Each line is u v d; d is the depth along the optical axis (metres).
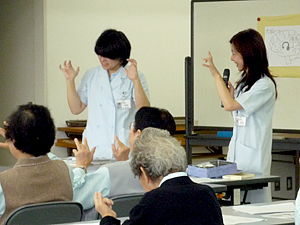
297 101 5.72
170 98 7.85
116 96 4.33
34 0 6.99
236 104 3.78
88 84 4.48
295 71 5.71
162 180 1.95
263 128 3.86
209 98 6.00
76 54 7.19
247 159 3.86
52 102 7.04
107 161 3.94
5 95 7.54
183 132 7.09
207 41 5.99
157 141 2.01
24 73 7.24
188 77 6.01
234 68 5.89
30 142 2.42
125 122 4.36
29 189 2.44
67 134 7.03
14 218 2.32
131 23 7.51
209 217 1.83
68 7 7.09
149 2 7.61
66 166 2.64
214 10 5.95
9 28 7.40
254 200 3.92
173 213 1.80
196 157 7.05
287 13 5.70
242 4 5.84
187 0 7.87
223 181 3.40
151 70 7.69
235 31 5.88
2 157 7.55
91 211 2.83
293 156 5.96
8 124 2.44
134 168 2.03
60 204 2.43
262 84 3.74
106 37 4.14
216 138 5.80
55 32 7.02
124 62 4.32
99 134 4.36
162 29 7.73
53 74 7.04
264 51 3.77
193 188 1.90
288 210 2.67
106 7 7.34
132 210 1.84
